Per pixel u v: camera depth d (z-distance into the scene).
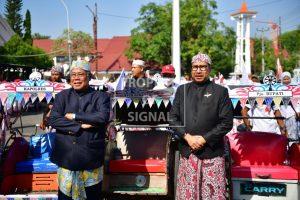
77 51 39.62
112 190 4.60
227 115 4.08
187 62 29.42
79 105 4.18
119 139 5.22
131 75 6.31
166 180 4.57
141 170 4.67
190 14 28.94
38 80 4.91
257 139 4.94
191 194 4.09
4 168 4.62
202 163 4.08
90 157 4.04
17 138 5.09
